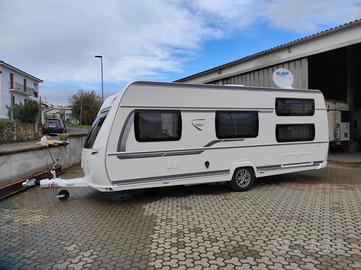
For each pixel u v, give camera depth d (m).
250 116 8.82
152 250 4.80
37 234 5.58
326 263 4.27
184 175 8.04
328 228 5.57
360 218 6.11
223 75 19.31
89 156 7.62
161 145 7.77
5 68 45.66
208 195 8.27
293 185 9.39
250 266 4.23
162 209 7.02
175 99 7.93
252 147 8.84
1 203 7.77
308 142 9.74
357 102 19.38
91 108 60.97
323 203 7.22
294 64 15.18
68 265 4.38
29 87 54.25
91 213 6.83
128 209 7.10
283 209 6.76
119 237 5.36
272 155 9.13
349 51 17.92
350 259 4.38
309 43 14.39
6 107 31.22
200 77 21.31
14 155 9.30
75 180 8.10
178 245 4.96
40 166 11.03
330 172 11.78
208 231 5.52
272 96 9.16
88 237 5.39
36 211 7.05
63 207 7.36
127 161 7.45
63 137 13.44
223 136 8.45
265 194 8.25
